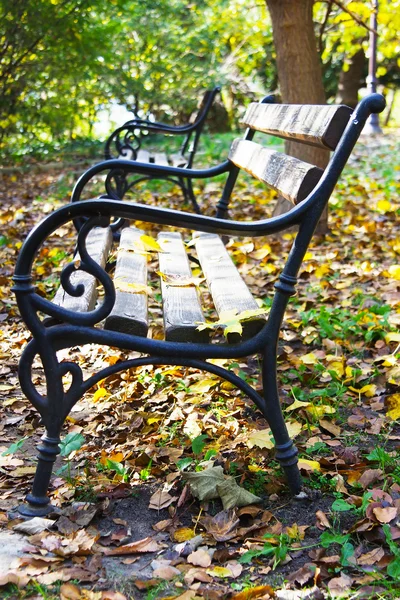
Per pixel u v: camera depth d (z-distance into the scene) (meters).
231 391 3.18
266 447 2.55
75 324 2.18
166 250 3.49
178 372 3.34
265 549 2.04
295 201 2.30
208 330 2.27
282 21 5.88
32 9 10.07
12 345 3.72
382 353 3.47
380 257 5.23
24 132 12.17
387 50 10.08
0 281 4.69
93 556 2.05
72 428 2.90
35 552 2.04
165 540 2.16
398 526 2.14
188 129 6.76
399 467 2.48
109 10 12.58
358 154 12.27
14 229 6.23
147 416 2.94
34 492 2.25
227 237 4.78
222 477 2.36
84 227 2.13
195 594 1.87
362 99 2.18
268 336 2.26
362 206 7.20
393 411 2.90
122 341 2.21
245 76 18.92
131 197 7.95
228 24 15.81
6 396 3.21
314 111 2.42
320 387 3.23
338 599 1.85
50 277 4.77
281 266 5.14
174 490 2.41
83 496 2.37
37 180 10.20
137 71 15.29
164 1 15.25
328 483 2.42
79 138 14.01
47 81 11.40
